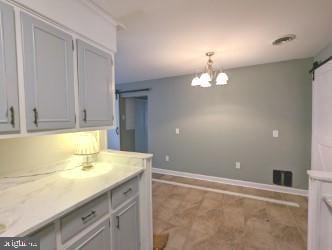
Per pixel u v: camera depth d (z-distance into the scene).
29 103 1.06
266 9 1.55
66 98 1.29
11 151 1.30
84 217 1.13
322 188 1.36
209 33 1.99
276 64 3.08
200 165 3.86
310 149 2.93
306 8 1.53
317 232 1.38
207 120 3.73
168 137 4.21
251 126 3.33
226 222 2.31
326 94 2.24
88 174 1.54
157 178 3.96
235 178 3.53
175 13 1.60
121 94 4.92
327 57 2.38
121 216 1.47
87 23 1.45
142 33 1.97
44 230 0.91
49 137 1.54
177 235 2.07
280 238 2.00
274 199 2.90
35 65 1.09
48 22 1.17
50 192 1.19
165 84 4.17
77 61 1.38
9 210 0.97
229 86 3.47
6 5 0.95
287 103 3.05
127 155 1.79
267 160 3.24
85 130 1.46
